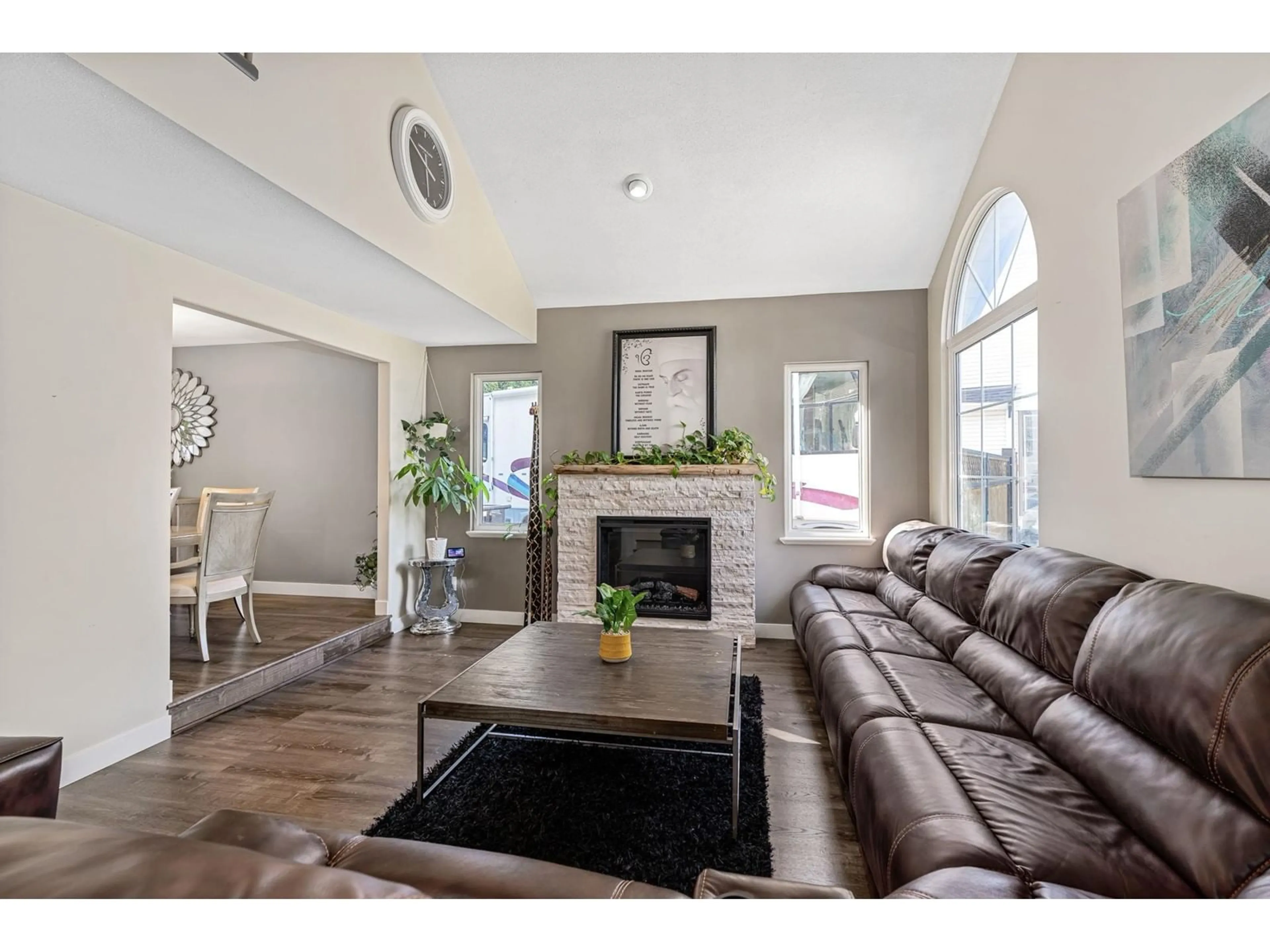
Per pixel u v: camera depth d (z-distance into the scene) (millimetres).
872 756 1530
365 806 1988
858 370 4230
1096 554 1992
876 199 3393
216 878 667
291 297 3273
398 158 2658
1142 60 1715
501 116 3059
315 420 5043
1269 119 1257
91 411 2230
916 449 4078
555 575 4547
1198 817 1018
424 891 948
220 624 4012
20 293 2008
